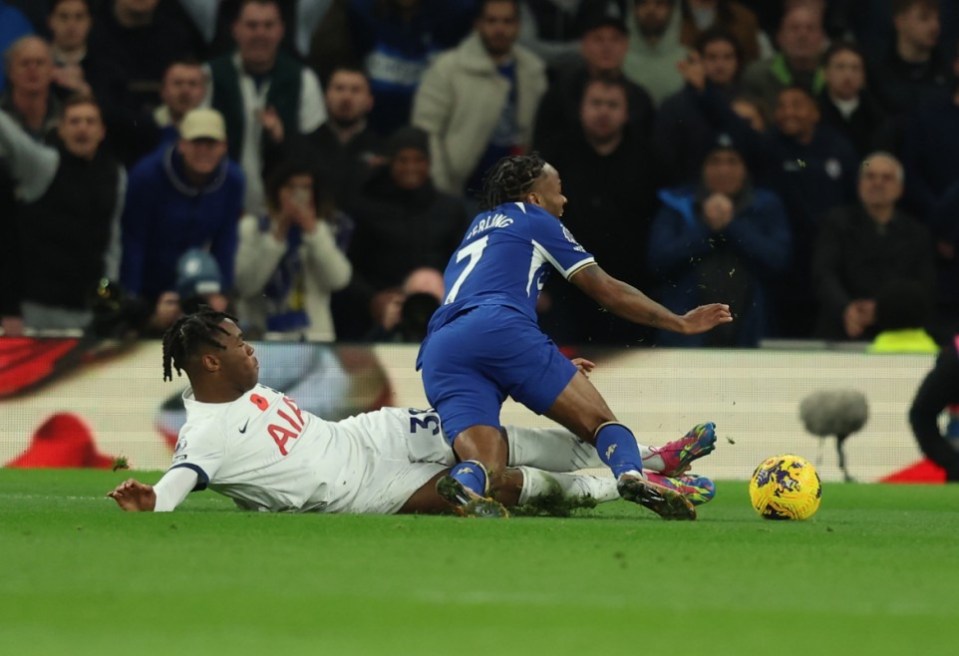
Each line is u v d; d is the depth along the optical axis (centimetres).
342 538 1997
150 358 4462
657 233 4975
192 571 1666
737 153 5022
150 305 4825
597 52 5141
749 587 1612
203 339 2409
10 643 1264
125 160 4997
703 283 4966
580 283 2533
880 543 2120
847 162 5262
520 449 2559
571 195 4959
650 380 4550
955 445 4447
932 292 5200
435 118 5272
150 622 1366
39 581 1591
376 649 1241
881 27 5759
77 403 4444
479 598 1503
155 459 4444
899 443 4575
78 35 4984
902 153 5506
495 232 2550
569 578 1650
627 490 2392
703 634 1331
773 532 2230
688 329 2512
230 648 1242
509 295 2509
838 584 1652
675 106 5166
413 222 4969
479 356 2466
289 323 4881
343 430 2541
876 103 5522
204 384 2438
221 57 5047
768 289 5138
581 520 2377
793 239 5188
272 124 5031
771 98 5438
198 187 4759
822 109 5438
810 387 4578
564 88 5122
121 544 1903
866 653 1255
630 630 1346
